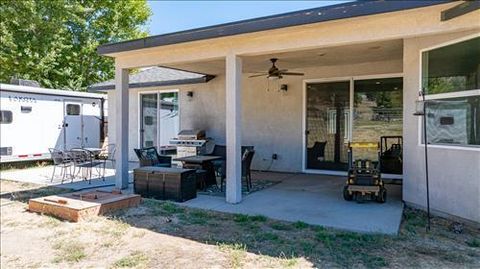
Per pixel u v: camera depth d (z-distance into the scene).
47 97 10.95
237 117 5.79
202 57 6.07
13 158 10.05
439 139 4.91
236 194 5.78
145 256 3.67
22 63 16.48
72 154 8.28
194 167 7.27
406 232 4.31
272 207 5.49
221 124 10.05
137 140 11.59
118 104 7.05
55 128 11.17
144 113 11.53
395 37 4.57
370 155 8.30
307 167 9.09
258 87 9.65
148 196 6.25
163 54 6.49
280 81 9.32
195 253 3.72
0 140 9.77
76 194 5.90
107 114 12.69
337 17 4.45
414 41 5.23
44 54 16.95
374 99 8.24
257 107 9.67
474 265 3.36
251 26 5.08
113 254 3.76
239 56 5.80
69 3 17.20
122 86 7.04
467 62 4.45
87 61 19.55
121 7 20.62
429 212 4.84
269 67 8.52
